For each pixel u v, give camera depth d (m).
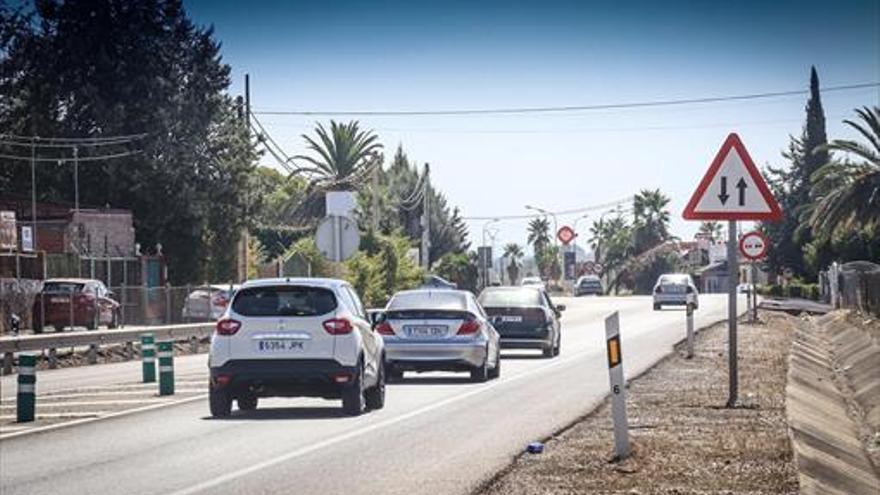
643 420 24.41
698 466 18.25
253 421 25.80
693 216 24.62
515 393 31.75
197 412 27.81
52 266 77.12
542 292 47.03
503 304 45.94
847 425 27.81
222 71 102.00
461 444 21.58
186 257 99.75
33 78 99.06
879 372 35.78
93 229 87.50
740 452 19.52
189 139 99.31
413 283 95.44
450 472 18.25
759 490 16.28
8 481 17.91
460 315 35.16
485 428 23.98
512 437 22.45
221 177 100.06
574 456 19.59
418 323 35.12
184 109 99.25
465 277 124.44
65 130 98.88
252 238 105.69
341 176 145.62
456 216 162.88
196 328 59.31
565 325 75.25
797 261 152.00
